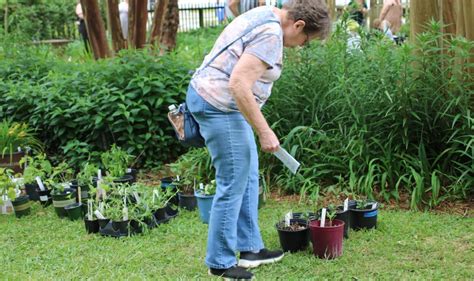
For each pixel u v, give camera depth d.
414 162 4.92
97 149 6.46
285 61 5.56
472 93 4.84
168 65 6.66
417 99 4.98
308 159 5.29
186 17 23.36
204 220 4.61
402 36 6.64
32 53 8.27
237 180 3.37
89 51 9.59
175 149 6.51
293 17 3.21
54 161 6.50
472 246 3.95
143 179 6.10
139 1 8.27
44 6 16.91
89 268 3.83
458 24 5.20
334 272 3.63
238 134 3.30
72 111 6.32
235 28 3.22
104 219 4.42
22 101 6.80
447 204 4.75
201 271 3.71
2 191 5.12
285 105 5.50
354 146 5.05
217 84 3.23
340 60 5.41
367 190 4.84
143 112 6.30
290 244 3.92
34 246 4.29
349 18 5.86
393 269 3.65
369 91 5.13
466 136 4.76
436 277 3.51
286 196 5.22
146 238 4.31
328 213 4.10
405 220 4.45
